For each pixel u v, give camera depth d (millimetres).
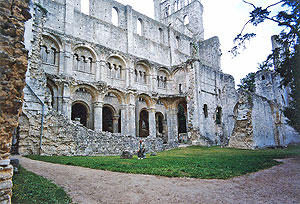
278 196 8367
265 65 22156
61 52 31531
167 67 46344
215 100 48000
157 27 47500
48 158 18047
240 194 8484
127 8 41469
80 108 42750
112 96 44000
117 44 38938
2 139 6148
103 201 7707
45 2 31375
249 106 33062
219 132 47344
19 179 9523
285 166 15898
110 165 14367
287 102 51531
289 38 20484
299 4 18250
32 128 21406
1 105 6172
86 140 23672
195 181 10273
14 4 6719
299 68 20766
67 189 9023
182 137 47031
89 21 35844
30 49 22875
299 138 48156
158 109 52781
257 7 19375
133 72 39781
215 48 58312
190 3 67188
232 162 16109
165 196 8148
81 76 33688
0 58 6203
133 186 9453
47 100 23859
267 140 36844
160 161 16734
